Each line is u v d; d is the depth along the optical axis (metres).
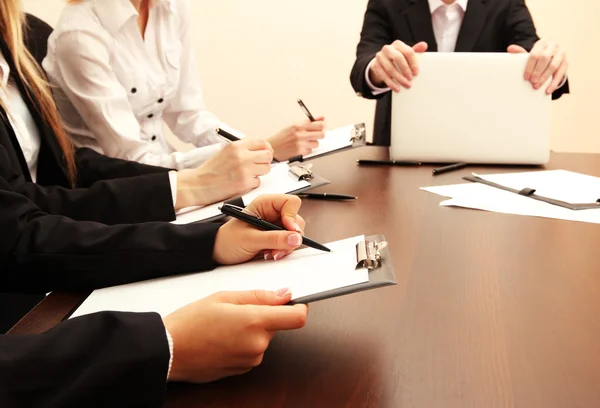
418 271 0.80
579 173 1.38
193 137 1.98
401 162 1.52
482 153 1.47
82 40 1.51
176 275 0.80
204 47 3.20
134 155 1.54
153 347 0.54
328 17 3.07
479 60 1.43
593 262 0.82
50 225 0.85
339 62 3.12
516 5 2.06
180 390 0.56
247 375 0.57
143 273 0.80
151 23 1.70
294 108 3.23
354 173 1.44
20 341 0.55
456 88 1.45
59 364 0.54
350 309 0.69
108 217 1.07
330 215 1.08
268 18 3.12
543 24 3.01
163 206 1.10
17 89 1.33
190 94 1.97
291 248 0.76
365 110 3.17
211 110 3.29
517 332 0.62
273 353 0.60
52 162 1.38
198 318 0.56
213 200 1.17
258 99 3.24
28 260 0.81
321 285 0.62
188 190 1.15
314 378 0.56
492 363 0.56
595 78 3.01
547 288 0.73
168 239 0.80
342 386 0.54
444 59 1.45
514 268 0.80
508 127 1.45
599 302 0.69
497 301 0.70
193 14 3.15
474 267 0.81
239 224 0.81
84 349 0.55
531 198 1.15
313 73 3.16
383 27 2.15
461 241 0.92
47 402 0.53
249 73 3.21
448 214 1.07
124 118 1.56
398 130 1.50
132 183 1.11
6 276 0.82
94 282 0.80
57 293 0.81
